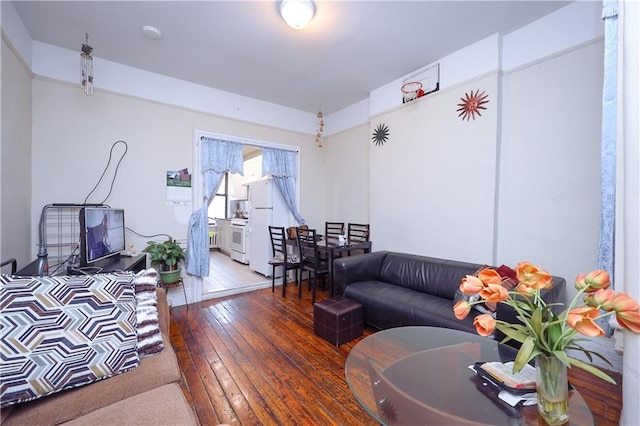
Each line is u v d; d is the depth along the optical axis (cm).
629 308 70
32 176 247
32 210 247
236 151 377
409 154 321
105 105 285
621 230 93
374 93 362
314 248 342
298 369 198
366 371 137
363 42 258
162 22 227
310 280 392
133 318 133
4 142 195
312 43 258
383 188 352
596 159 204
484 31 244
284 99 398
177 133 330
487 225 254
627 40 77
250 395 171
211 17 221
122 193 296
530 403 103
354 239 398
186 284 336
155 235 315
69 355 112
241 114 380
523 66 238
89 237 210
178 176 330
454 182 279
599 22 201
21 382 102
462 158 272
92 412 102
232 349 225
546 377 92
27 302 113
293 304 333
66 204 252
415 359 145
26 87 234
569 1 210
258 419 151
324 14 218
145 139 309
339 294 288
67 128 265
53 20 223
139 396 110
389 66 303
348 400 167
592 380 181
